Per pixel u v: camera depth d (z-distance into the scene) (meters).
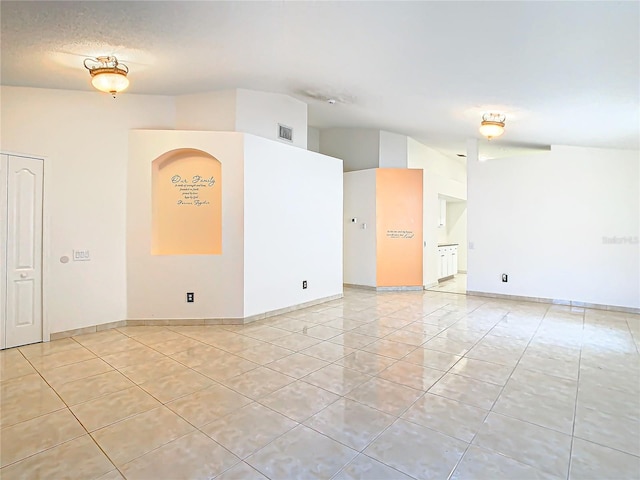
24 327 3.88
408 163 7.74
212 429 2.27
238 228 4.70
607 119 4.48
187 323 4.66
